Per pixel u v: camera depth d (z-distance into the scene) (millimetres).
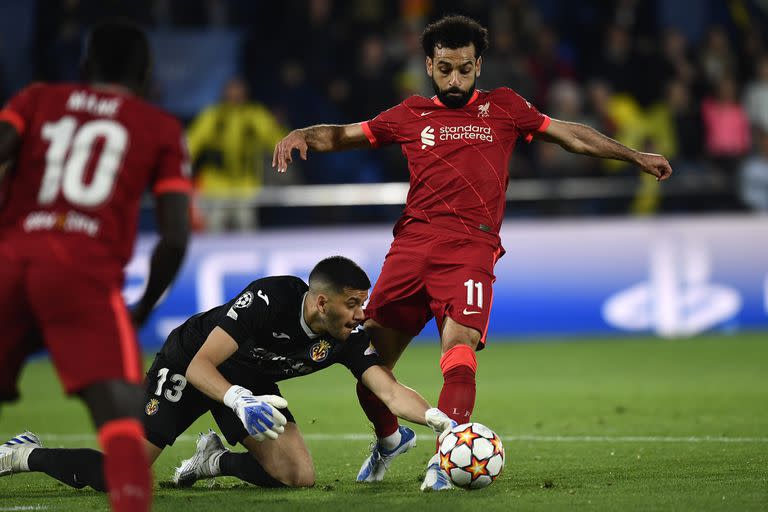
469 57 19297
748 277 47406
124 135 13242
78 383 12477
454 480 16906
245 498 17266
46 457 17953
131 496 12023
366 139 19969
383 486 18438
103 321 12711
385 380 17922
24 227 12953
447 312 18516
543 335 47188
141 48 13898
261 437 16234
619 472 19375
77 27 50219
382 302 19406
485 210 19234
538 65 52438
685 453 21578
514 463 20828
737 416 27297
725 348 43250
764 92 54062
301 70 50969
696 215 48625
